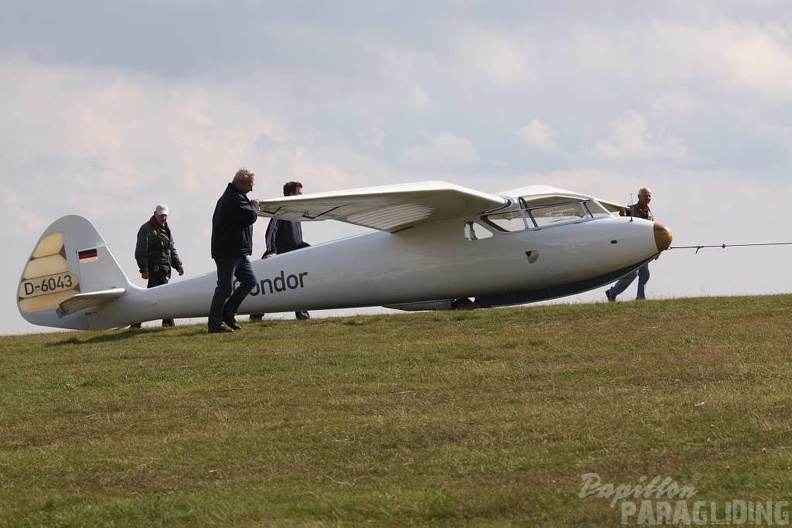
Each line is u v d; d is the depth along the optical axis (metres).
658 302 21.47
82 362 18.72
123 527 9.52
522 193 25.39
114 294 25.66
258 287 25.94
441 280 24.92
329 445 11.90
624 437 11.20
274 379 16.05
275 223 26.28
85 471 11.56
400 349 17.78
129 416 14.22
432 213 24.50
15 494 10.88
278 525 9.17
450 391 14.42
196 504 9.93
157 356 18.80
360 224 24.58
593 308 21.08
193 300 25.69
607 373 14.84
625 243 24.22
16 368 18.42
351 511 9.46
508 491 9.66
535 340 17.81
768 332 17.19
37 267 26.45
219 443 12.35
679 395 12.98
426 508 9.38
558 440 11.36
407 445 11.66
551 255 24.42
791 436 10.67
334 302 25.73
